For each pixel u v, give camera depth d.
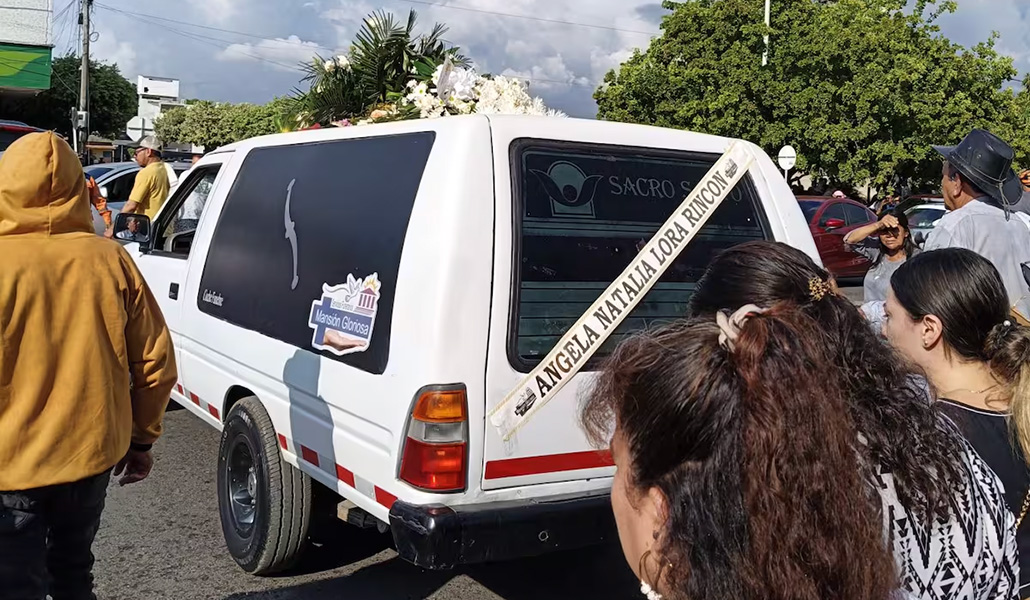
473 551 2.72
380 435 2.90
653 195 3.22
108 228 10.48
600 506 2.88
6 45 28.97
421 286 2.80
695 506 1.13
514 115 3.02
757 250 1.44
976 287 1.88
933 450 1.29
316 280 3.35
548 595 3.83
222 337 4.02
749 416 1.10
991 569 1.35
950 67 22.33
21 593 2.47
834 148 21.88
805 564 1.07
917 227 14.54
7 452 2.44
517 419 2.80
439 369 2.71
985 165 3.85
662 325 1.33
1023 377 1.79
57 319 2.51
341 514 3.36
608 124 3.21
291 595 3.72
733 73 22.45
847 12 22.47
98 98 41.59
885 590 1.13
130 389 2.79
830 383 1.14
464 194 2.80
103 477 2.67
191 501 4.75
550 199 2.98
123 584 3.78
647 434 1.17
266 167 4.03
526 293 2.86
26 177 2.51
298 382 3.36
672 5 24.98
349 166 3.39
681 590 1.15
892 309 2.03
